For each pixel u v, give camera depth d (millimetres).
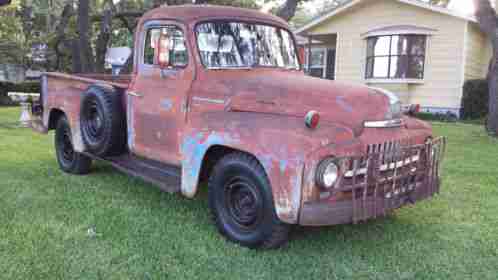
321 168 2965
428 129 3857
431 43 14938
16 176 5617
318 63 19406
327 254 3455
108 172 6000
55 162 6551
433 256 3453
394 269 3219
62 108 5684
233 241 3592
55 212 4242
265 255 3396
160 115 4246
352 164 3105
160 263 3217
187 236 3734
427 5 14500
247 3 16266
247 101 3529
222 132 3516
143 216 4211
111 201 4664
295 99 3381
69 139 5805
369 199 3203
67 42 17828
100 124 4828
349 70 16719
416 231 3977
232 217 3631
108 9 14578
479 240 3771
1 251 3334
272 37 4559
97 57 14398
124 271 3080
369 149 3189
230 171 3523
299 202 2982
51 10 22438
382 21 15742
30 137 8742
